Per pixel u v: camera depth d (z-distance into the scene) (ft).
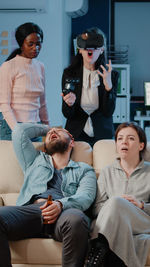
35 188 8.92
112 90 10.74
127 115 21.53
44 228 8.16
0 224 7.69
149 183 8.73
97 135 10.95
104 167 9.18
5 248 7.66
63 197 8.84
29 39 11.07
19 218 7.97
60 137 9.31
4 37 18.25
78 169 9.09
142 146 8.95
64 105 10.73
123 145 8.73
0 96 11.25
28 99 11.43
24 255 7.98
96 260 7.46
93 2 22.39
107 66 10.68
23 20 18.28
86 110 10.94
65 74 10.95
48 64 18.48
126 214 7.77
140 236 7.86
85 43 10.46
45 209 7.92
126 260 7.52
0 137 11.60
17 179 9.45
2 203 9.21
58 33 18.34
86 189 8.71
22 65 11.28
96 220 8.27
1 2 17.71
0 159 9.57
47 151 9.43
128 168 8.92
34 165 9.20
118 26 23.17
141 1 22.93
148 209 8.23
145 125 23.58
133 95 23.72
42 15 18.28
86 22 22.47
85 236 7.70
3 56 18.28
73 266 7.60
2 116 11.76
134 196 8.34
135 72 23.49
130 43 23.24
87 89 10.81
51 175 9.02
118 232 7.63
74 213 7.77
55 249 7.90
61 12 18.28
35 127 9.56
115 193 8.75
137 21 23.08
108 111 10.84
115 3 23.03
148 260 7.66
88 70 10.81
